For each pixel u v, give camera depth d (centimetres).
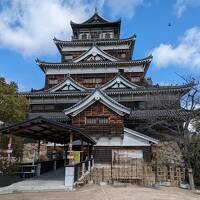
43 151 2756
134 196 1203
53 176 1786
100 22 4459
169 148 2448
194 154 1959
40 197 1212
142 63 3712
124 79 3381
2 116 1944
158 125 2650
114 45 4162
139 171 2052
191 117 2038
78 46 4206
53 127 1564
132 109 3059
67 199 1155
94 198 1157
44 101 3334
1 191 1373
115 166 2256
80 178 1645
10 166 1914
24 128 1559
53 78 3809
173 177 1880
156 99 3033
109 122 2456
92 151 2389
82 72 3784
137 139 2417
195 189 1730
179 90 3009
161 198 1188
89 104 2498
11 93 2094
